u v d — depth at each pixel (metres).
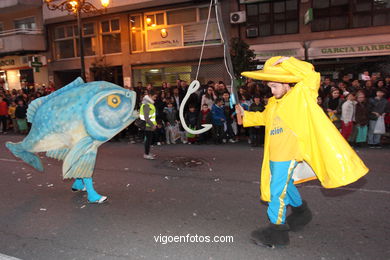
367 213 4.06
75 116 4.32
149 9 17.34
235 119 10.03
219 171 6.42
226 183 5.58
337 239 3.41
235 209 4.37
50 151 4.54
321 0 14.68
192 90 3.57
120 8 17.09
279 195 3.15
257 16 15.62
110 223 4.06
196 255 3.20
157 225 3.95
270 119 3.17
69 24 19.66
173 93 11.54
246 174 6.12
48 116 4.39
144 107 7.64
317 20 14.87
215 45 16.34
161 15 17.39
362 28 14.15
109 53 18.98
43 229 3.96
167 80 17.83
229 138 10.25
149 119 7.62
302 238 3.46
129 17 18.02
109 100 4.49
